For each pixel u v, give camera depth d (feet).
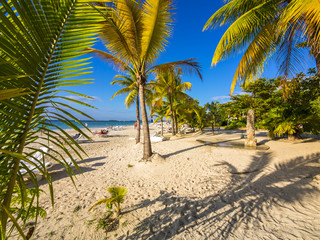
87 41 3.25
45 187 14.75
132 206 10.76
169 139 44.16
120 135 67.77
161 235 7.97
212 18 16.05
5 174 2.64
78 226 8.91
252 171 15.69
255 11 13.41
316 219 7.88
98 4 9.21
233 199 10.77
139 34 15.92
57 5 2.85
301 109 27.37
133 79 32.09
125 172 18.34
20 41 2.50
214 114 61.52
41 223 9.32
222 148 26.09
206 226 8.38
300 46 14.79
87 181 15.96
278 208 9.25
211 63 15.75
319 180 11.91
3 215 2.56
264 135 42.27
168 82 40.14
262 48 14.05
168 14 15.66
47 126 2.92
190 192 12.35
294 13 8.96
